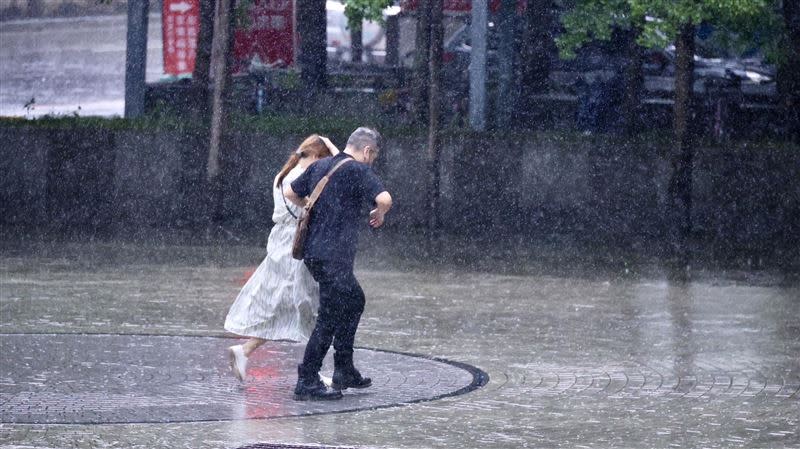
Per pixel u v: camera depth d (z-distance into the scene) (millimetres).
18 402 20922
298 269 22406
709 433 19266
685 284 41312
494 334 29938
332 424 19594
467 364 25625
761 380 24141
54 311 32812
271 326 22609
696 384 23672
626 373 24797
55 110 78625
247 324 22625
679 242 57031
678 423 20031
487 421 19969
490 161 62469
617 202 61750
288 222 22641
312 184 21594
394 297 36750
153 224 62469
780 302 36844
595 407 21297
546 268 45594
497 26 71000
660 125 69375
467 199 62625
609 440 18688
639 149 61344
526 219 62438
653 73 70000
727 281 42312
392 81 71250
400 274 42812
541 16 69562
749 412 21000
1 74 79312
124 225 61625
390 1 59125
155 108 69438
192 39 70438
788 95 65812
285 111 70625
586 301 36531
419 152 62125
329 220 21406
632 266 46781
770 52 59812
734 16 55375
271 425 19438
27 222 63188
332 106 70875
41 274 41156
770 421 20234
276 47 70500
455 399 21812
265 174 63219
